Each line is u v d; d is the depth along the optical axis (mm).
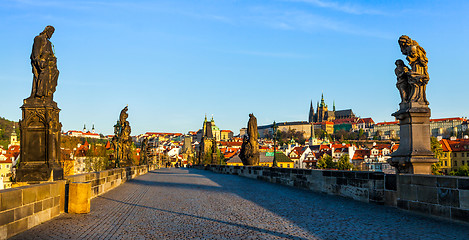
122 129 35656
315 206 15156
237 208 14750
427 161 13250
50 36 13766
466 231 9891
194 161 153000
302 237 9648
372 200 15227
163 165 150125
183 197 18641
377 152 192875
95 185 18953
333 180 18906
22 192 10164
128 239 9461
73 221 11773
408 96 13922
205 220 12109
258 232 10266
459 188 10852
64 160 87500
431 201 11930
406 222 11289
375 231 10219
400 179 13469
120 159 35406
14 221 9727
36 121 12984
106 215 13000
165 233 10164
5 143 172000
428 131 13555
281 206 15266
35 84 13109
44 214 11617
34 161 12883
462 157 128375
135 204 15953
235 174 44125
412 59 13617
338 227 10836
